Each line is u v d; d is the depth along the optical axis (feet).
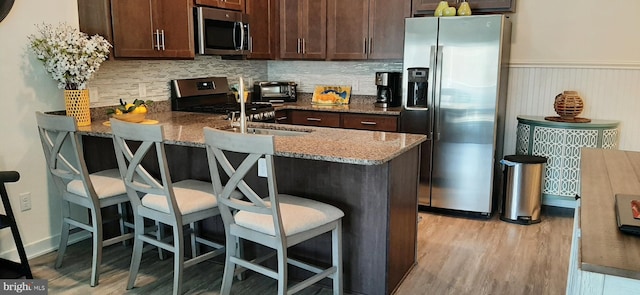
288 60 16.47
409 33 13.34
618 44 13.17
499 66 12.48
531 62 14.11
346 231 8.55
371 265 8.43
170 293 8.80
